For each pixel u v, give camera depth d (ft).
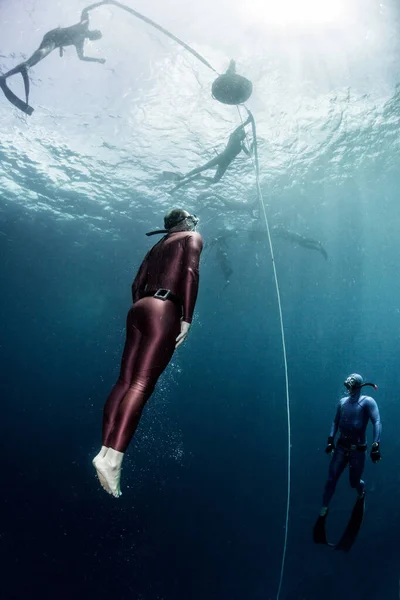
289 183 78.54
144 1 49.49
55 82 56.85
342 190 84.07
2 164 74.23
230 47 53.78
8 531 77.30
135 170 73.51
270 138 66.23
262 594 73.41
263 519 88.74
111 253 106.83
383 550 78.13
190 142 66.03
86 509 82.02
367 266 117.50
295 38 52.85
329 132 66.03
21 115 61.98
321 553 76.84
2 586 66.80
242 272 116.88
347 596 71.51
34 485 92.43
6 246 105.50
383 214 94.53
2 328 129.70
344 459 28.17
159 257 8.39
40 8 49.85
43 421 113.91
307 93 59.26
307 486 121.80
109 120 62.39
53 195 82.84
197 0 49.49
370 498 88.48
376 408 27.55
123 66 55.11
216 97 22.76
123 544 77.56
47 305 124.36
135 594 70.90
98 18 50.57
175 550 78.84
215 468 122.01
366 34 52.34
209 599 71.97
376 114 63.16
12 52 53.11
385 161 75.05
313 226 98.07
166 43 52.95
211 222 87.71
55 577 70.08
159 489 91.40
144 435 98.94
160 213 87.30
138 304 7.92
